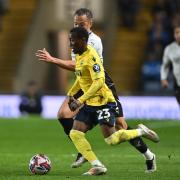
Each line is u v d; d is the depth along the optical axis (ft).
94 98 80.12
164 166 91.91
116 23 220.23
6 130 161.27
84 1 196.75
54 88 214.69
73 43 79.51
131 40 221.25
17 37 228.22
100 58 86.02
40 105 195.00
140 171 86.94
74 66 86.38
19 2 234.79
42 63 216.13
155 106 192.24
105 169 81.00
